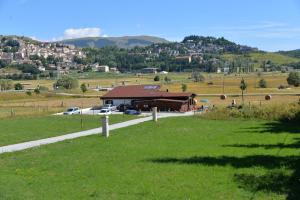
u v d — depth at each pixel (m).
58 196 23.11
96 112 105.19
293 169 29.33
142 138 47.28
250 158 34.34
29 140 50.25
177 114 92.31
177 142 44.16
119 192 23.92
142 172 29.22
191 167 30.88
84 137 49.41
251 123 63.19
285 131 52.97
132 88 122.19
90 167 31.03
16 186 25.33
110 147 40.84
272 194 22.91
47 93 191.00
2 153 39.03
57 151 38.94
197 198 22.55
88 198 22.73
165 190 24.28
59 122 70.88
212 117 70.12
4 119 77.81
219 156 35.62
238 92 177.00
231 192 23.66
